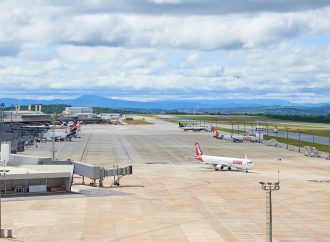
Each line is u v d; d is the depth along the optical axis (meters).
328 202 118.31
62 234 86.88
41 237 84.75
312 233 90.56
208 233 89.19
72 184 138.88
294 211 108.25
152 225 94.12
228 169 177.25
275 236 88.25
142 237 85.81
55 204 111.62
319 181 151.00
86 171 137.50
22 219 97.25
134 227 92.44
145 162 197.75
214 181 148.75
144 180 149.50
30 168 133.88
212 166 187.00
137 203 114.25
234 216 102.69
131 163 193.38
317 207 112.56
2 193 121.25
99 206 110.25
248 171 174.50
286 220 100.06
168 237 86.06
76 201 115.31
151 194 126.00
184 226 93.94
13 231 88.44
